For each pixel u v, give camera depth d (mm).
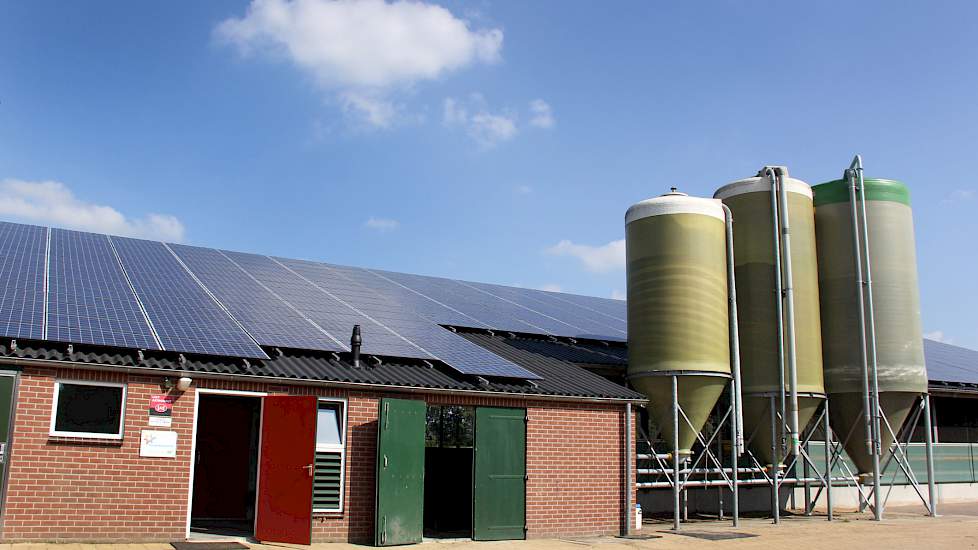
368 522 15258
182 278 19172
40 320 13594
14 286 15086
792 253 21172
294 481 14391
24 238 19281
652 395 19578
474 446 16578
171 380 13836
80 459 13016
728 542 16891
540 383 18016
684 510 21531
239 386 14508
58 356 12938
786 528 19453
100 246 20500
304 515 14203
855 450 22016
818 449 25422
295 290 20984
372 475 15422
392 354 17047
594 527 17719
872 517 22172
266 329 16562
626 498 18219
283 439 14617
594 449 18047
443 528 18469
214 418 19656
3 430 12508
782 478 21938
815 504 24891
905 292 21922
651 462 21969
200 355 14258
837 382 21531
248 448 19844
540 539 16891
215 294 18359
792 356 20375
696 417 19469
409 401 15711
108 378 13391
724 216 20562
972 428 30078
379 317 20375
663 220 19875
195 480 19172
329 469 15031
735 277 21172
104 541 12992
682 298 19453
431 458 18734
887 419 21766
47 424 12836
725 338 19828
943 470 28469
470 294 27875
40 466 12703
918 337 22031
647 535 17766
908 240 22297
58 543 12633
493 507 16547
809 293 21172
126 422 13422
